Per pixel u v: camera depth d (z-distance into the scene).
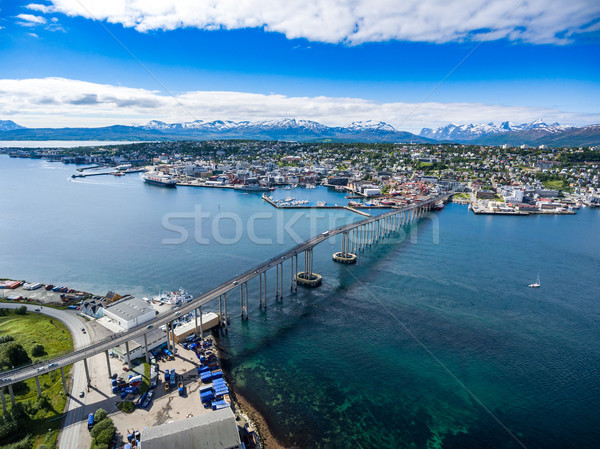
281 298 141.00
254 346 108.50
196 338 108.75
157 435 65.75
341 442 75.44
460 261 187.00
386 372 97.31
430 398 88.12
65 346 100.06
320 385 92.12
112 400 81.12
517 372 97.75
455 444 75.38
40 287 143.25
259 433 76.62
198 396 83.69
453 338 113.50
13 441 69.44
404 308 133.00
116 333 94.94
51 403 79.62
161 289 144.12
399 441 75.88
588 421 81.56
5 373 77.50
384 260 188.00
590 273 171.50
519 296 144.50
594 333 117.56
